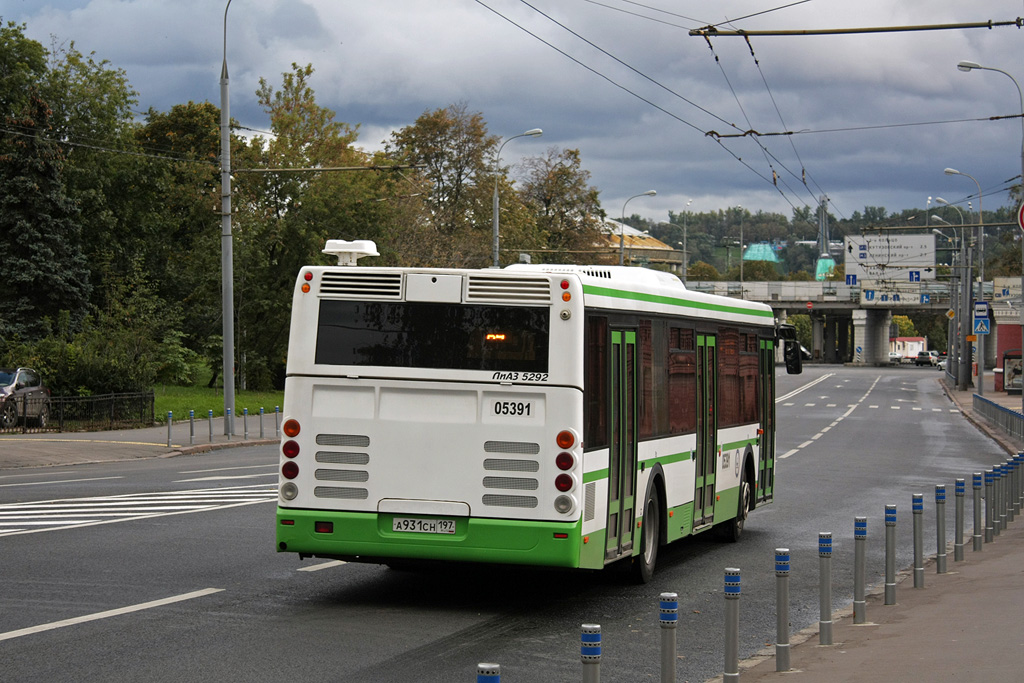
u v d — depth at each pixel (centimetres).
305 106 7388
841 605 1330
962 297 9469
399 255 6644
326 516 1220
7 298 5797
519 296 1202
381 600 1256
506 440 1191
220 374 6544
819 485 2842
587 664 588
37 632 1045
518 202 8538
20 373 4000
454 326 1212
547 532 1177
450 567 1310
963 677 876
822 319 18462
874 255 9056
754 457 1947
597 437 1241
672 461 1513
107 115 7250
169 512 1930
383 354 1223
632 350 1363
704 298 1677
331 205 6444
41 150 5875
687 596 1364
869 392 9225
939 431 5306
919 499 1442
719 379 1752
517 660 991
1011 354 8119
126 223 7456
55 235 5856
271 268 6494
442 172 8681
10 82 6662
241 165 6756
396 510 1209
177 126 8469
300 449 1232
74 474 2730
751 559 1683
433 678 907
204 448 3634
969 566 1611
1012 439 4441
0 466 2902
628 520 1348
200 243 6322
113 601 1195
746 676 934
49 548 1531
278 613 1166
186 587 1285
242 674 908
